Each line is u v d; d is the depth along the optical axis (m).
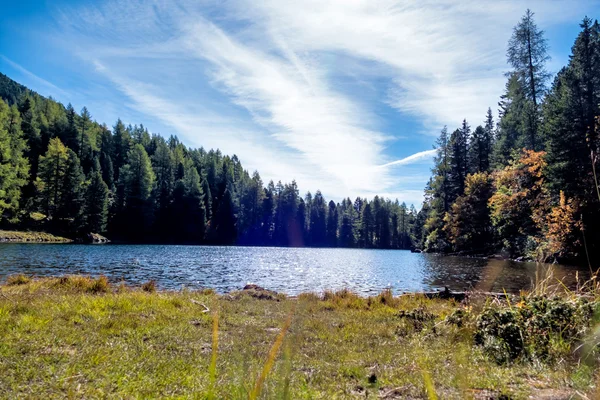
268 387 1.88
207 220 80.00
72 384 3.54
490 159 47.12
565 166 25.58
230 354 4.63
